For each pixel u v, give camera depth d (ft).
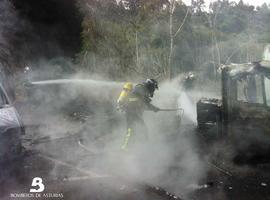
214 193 17.30
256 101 23.58
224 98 24.30
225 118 24.30
